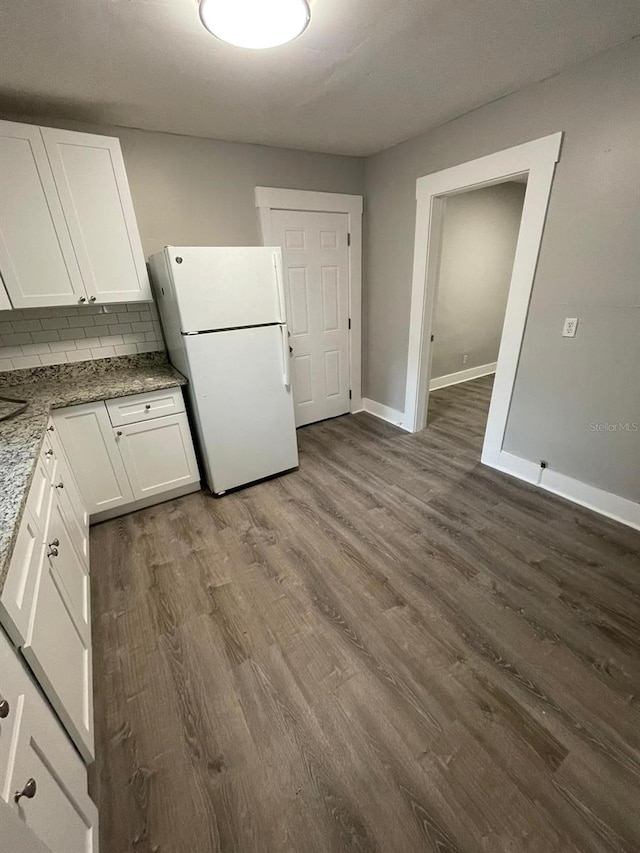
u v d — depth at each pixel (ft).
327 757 3.87
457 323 15.33
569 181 6.48
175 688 4.57
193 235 8.89
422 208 9.37
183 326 7.09
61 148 6.27
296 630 5.27
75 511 6.17
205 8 3.91
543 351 7.63
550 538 6.83
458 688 4.46
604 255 6.32
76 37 4.69
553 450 8.01
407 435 11.51
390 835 3.32
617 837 3.25
